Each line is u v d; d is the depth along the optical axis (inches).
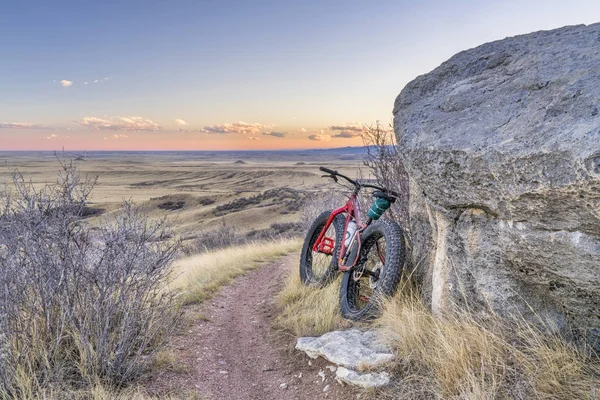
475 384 102.9
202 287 269.3
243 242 1051.9
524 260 113.7
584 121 94.5
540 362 107.1
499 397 102.2
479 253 127.5
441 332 128.5
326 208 560.4
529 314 120.3
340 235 213.2
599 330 107.3
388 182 228.7
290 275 276.8
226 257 434.0
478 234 127.3
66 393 116.3
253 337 188.5
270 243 558.3
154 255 155.9
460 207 131.5
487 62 164.2
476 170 116.3
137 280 149.7
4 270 126.3
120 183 7696.9
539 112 110.6
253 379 148.6
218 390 139.0
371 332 152.4
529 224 107.9
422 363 125.3
